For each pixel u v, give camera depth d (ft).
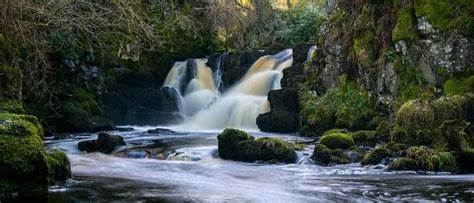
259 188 26.08
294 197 23.73
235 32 73.72
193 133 55.98
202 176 30.19
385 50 45.34
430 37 41.78
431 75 41.70
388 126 40.75
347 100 48.21
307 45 61.21
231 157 37.22
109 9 40.78
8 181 23.36
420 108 37.11
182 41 77.20
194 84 71.15
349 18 51.62
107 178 28.94
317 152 35.35
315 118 49.39
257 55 71.00
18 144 24.04
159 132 56.13
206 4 65.36
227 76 69.77
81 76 62.49
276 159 35.86
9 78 41.63
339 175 30.50
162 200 22.75
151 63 73.05
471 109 36.96
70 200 22.56
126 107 68.85
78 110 58.44
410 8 43.91
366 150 37.65
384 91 44.78
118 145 41.88
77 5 42.04
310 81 54.54
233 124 62.44
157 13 65.98
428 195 23.77
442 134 33.53
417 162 31.89
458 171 31.37
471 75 40.06
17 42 42.78
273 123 53.83
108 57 67.10
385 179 28.68
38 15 39.19
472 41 40.34
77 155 39.45
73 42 57.11
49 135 53.52
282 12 83.25
